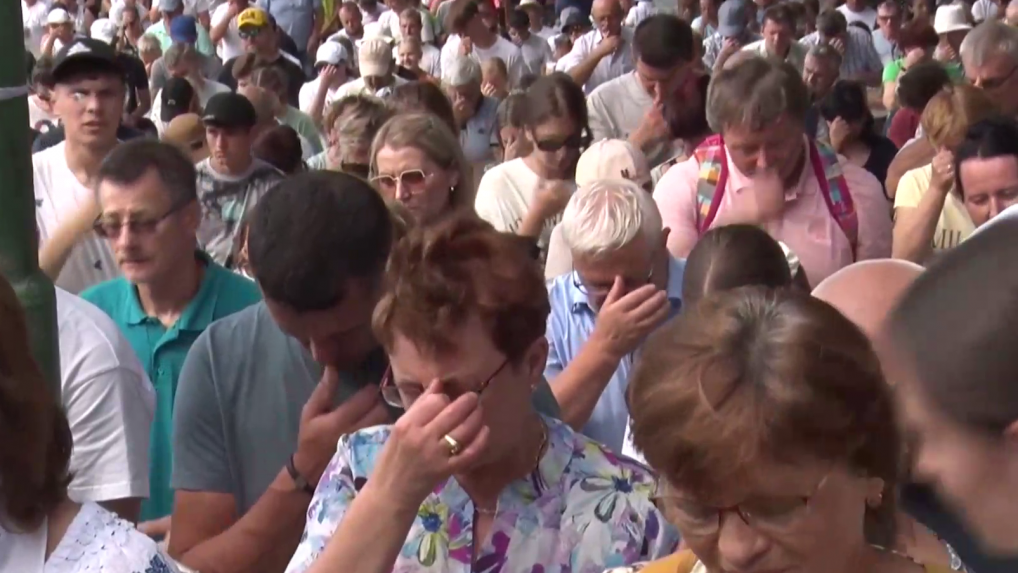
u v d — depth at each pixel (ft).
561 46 52.31
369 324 10.20
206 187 22.68
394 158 15.31
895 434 6.07
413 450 7.97
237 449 11.34
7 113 9.34
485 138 31.81
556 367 14.15
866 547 6.41
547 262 17.17
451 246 8.41
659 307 12.08
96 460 12.98
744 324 6.06
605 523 8.73
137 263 14.94
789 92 16.84
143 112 34.91
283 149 24.18
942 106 18.12
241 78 36.37
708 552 6.19
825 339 5.98
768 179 17.20
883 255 17.76
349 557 8.00
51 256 17.52
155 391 14.69
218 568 10.40
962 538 6.08
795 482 5.87
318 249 9.92
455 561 8.68
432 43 54.54
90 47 19.99
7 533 7.64
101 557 7.64
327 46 40.01
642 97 27.48
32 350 8.20
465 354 8.25
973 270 6.03
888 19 48.24
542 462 8.86
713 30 52.13
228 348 11.41
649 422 6.08
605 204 13.28
